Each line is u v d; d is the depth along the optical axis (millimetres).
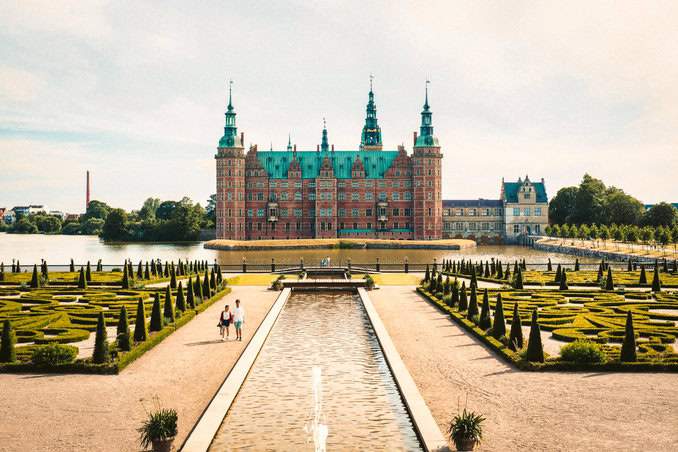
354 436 25891
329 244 181250
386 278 81188
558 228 178250
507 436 24438
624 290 64000
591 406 27766
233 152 194625
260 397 30688
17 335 41062
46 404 28312
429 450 23281
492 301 56281
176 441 24297
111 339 41719
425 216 197750
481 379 32156
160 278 79562
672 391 29781
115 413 27203
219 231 195375
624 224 193500
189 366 35031
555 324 45562
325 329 47031
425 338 42281
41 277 70125
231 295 64750
